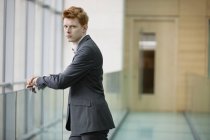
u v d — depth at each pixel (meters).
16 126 2.65
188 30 10.62
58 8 8.98
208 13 10.53
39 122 3.21
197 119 6.72
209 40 10.58
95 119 2.31
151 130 7.82
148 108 10.84
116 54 9.17
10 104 2.52
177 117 9.74
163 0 10.68
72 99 2.37
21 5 6.86
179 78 10.70
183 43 10.65
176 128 8.12
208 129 5.16
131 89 10.84
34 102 3.09
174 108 10.80
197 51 10.59
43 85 2.35
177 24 10.64
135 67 10.88
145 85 10.85
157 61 10.81
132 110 10.87
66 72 2.29
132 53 10.80
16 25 6.68
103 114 2.35
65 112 3.94
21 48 6.95
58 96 3.62
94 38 9.20
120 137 7.00
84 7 9.17
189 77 8.88
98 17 9.18
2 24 6.28
